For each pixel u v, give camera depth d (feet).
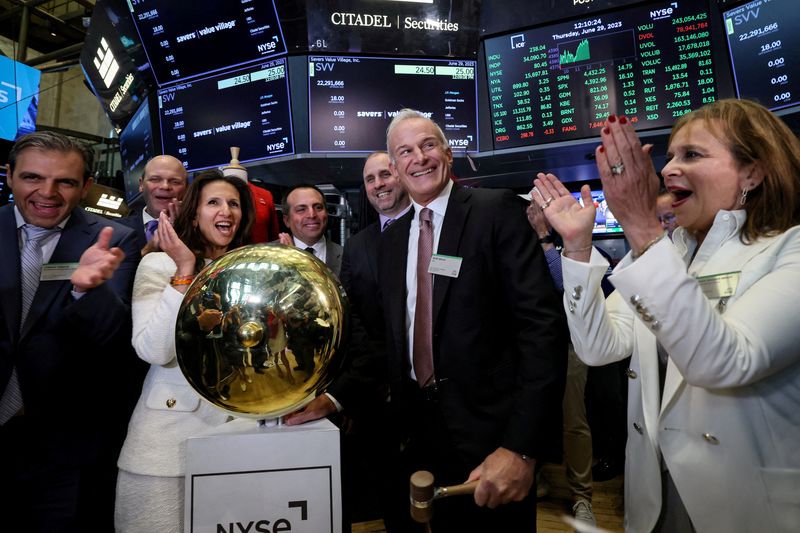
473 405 3.48
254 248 2.55
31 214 4.01
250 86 8.82
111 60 9.89
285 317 2.32
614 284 2.27
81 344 4.04
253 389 2.37
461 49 8.52
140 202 11.30
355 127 8.61
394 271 4.02
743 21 7.43
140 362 4.75
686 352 2.08
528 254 3.58
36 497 3.81
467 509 3.46
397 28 8.37
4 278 3.92
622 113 8.13
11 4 17.51
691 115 2.70
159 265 3.76
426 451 3.64
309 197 7.32
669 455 2.41
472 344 3.50
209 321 2.34
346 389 3.96
